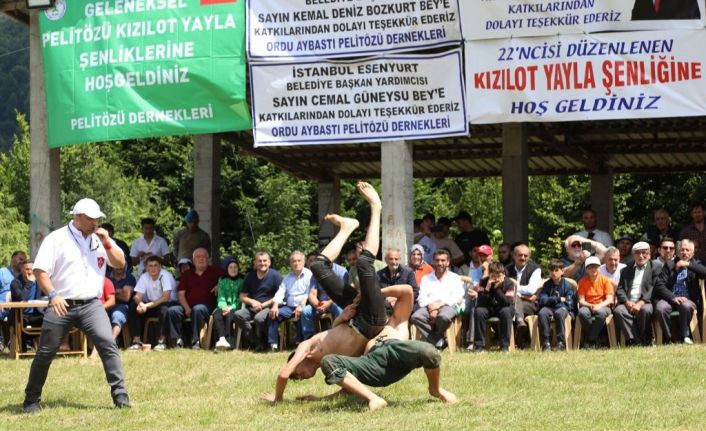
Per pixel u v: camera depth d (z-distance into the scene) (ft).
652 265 43.42
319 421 26.96
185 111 51.08
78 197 126.21
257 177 126.62
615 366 36.06
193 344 48.85
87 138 52.34
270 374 37.35
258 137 50.39
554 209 104.32
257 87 50.31
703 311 43.09
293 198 123.75
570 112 46.37
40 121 54.24
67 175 126.72
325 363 28.30
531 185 106.52
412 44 48.39
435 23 48.01
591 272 43.93
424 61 48.32
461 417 26.84
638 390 31.12
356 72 49.21
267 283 48.14
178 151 134.00
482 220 114.93
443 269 45.16
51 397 33.19
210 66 50.70
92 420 28.71
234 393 33.01
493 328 47.24
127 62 51.75
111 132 51.90
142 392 33.78
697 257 46.11
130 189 129.39
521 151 57.67
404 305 29.48
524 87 46.91
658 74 45.27
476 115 47.62
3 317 50.49
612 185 78.59
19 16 55.52
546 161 76.07
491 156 74.43
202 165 65.87
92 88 52.26
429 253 53.21
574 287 44.45
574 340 43.83
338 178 82.58
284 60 49.96
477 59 47.47
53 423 28.40
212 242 65.41
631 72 45.55
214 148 65.87
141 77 51.55
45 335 30.40
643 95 45.44
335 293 29.68
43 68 53.52
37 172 54.24
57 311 29.96
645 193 97.81
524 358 39.83
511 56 47.03
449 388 32.42
